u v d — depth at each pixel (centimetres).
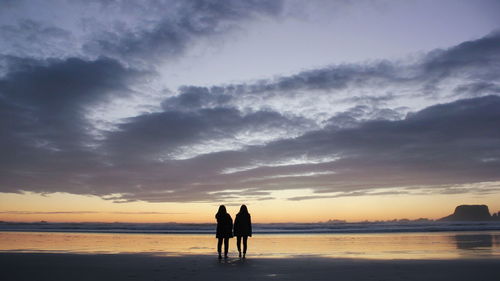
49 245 2073
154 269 1007
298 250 1733
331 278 836
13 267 1070
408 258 1277
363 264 1095
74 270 999
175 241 2539
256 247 1955
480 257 1307
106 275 903
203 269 998
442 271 941
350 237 3031
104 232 4312
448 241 2319
